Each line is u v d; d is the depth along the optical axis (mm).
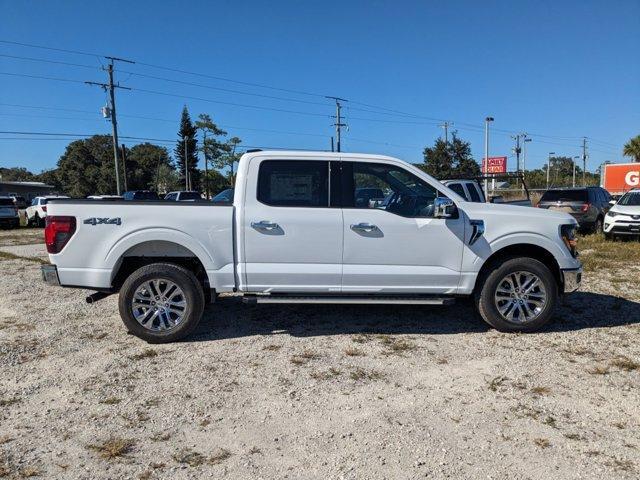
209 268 5336
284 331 5715
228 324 5969
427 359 4852
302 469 3043
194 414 3742
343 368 4625
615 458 3152
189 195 31422
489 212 5613
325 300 5434
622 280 8484
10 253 13609
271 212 5348
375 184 5559
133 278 5227
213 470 3035
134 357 4926
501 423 3604
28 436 3426
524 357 4898
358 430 3508
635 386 4227
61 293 7789
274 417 3697
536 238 5586
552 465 3076
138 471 3023
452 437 3410
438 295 5625
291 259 5387
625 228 13906
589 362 4762
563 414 3740
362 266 5441
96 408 3840
